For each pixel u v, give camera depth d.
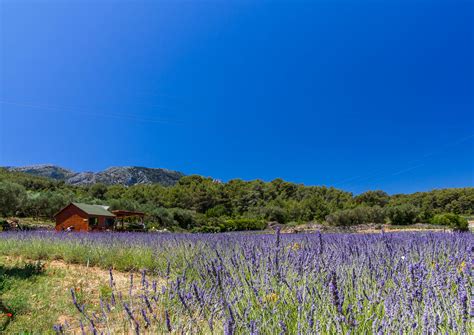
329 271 2.68
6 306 4.13
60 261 8.48
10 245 9.92
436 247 4.36
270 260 3.17
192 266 4.64
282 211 61.09
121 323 3.17
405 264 3.25
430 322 1.92
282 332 2.06
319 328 2.07
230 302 2.53
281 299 2.51
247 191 87.88
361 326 2.10
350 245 4.54
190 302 2.79
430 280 2.59
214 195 83.75
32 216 37.31
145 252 7.60
